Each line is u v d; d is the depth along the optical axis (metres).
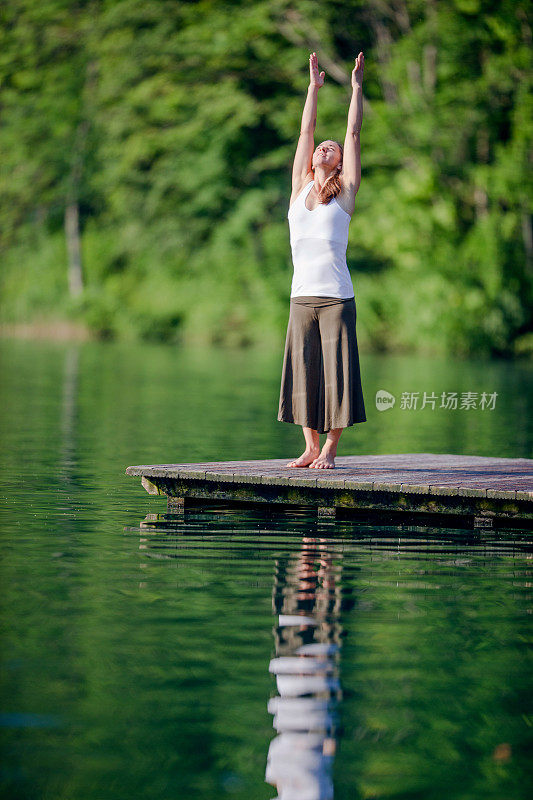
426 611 11.70
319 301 18.73
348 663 9.80
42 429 31.70
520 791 7.38
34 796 7.18
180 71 99.44
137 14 99.75
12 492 20.11
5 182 111.00
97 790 7.27
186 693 8.97
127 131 101.94
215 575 13.37
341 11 92.06
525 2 84.12
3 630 10.70
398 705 8.77
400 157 89.50
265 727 8.30
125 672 9.46
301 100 95.56
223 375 59.41
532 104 84.19
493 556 15.02
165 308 108.75
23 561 13.98
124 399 43.03
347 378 18.83
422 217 87.81
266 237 103.75
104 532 16.33
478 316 86.69
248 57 97.50
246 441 29.17
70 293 115.25
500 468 20.91
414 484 17.77
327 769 7.61
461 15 85.69
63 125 108.06
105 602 11.88
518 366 71.88
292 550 15.23
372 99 93.62
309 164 19.14
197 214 105.31
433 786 7.40
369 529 17.31
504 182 84.56
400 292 90.62
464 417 39.47
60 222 118.25
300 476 18.56
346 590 12.66
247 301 103.50
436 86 88.88
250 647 10.24
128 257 114.19
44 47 106.50
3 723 8.30
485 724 8.41
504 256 86.44
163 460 24.80
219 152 101.06
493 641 10.54
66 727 8.24
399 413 41.34
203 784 7.39
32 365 64.75
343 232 18.69
